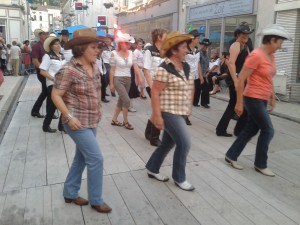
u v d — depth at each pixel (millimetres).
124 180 4148
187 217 3357
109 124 6797
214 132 6324
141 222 3268
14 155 5035
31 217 3344
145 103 9164
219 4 12258
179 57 3561
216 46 12648
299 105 9094
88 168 3277
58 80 3064
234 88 5684
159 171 4363
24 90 11625
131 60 6293
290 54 9391
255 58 4066
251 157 4973
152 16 19188
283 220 3328
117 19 27562
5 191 3877
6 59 17328
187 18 14898
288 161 4891
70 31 11859
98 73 3316
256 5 10367
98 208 3406
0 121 6648
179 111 3633
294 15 9164
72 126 3102
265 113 4203
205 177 4266
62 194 3795
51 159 4871
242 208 3535
